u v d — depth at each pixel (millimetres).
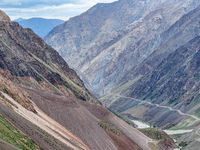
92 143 125688
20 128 73062
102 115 169875
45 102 130000
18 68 166125
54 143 81062
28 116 91750
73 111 135375
